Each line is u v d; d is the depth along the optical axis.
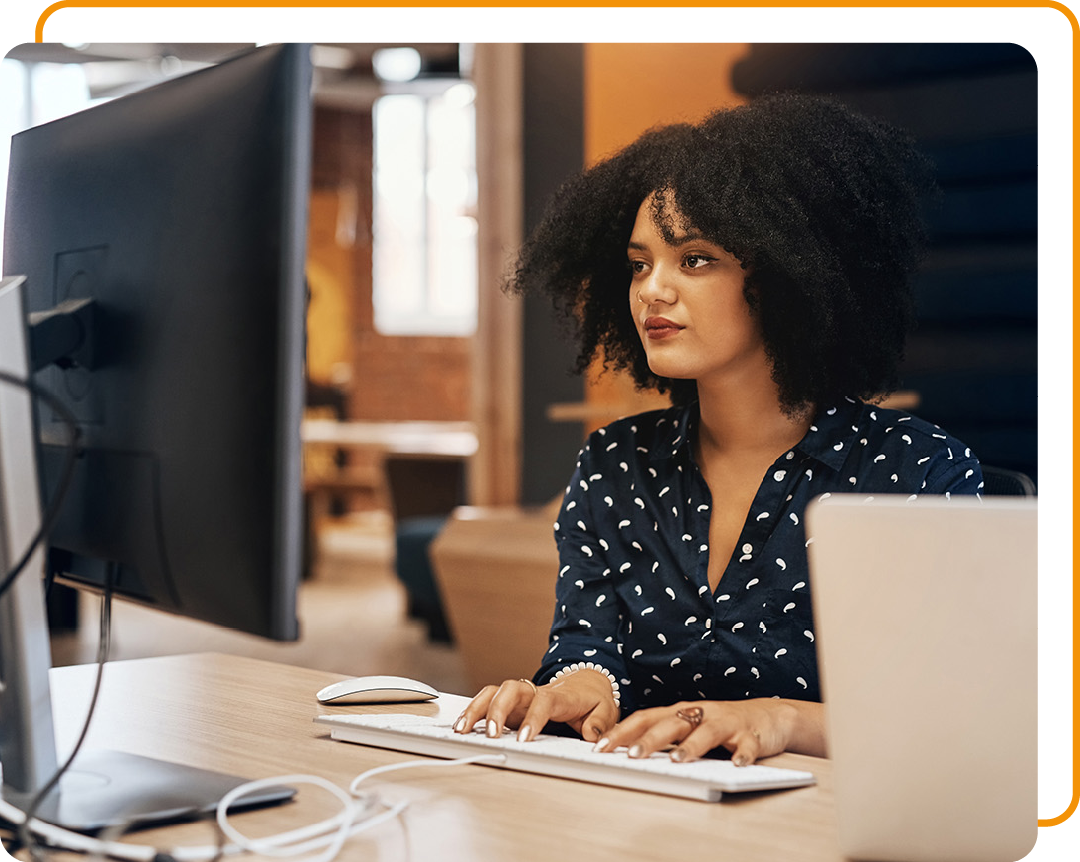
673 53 4.30
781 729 1.04
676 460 1.39
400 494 5.84
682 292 1.29
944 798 0.77
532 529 3.44
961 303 3.91
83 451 1.01
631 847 0.81
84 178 1.04
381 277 10.20
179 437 0.91
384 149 10.21
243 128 0.89
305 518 6.70
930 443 1.31
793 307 1.29
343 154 10.03
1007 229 3.88
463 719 1.09
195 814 0.87
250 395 0.86
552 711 1.10
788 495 1.30
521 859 0.78
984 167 3.92
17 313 0.92
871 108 4.05
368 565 7.41
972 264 3.89
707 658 1.30
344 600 6.07
